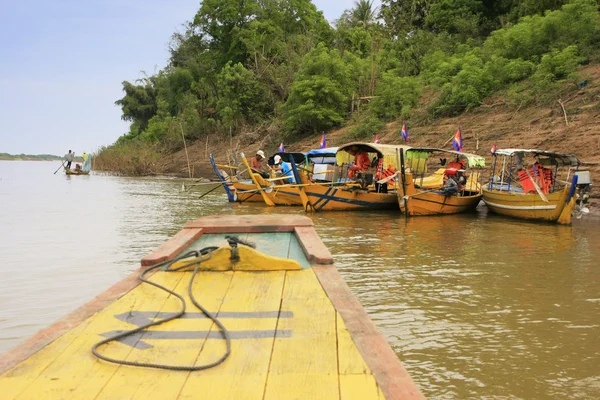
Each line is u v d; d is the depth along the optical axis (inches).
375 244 456.1
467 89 1012.5
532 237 489.4
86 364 104.0
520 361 216.7
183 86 1941.4
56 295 304.0
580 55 956.0
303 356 107.5
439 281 332.2
